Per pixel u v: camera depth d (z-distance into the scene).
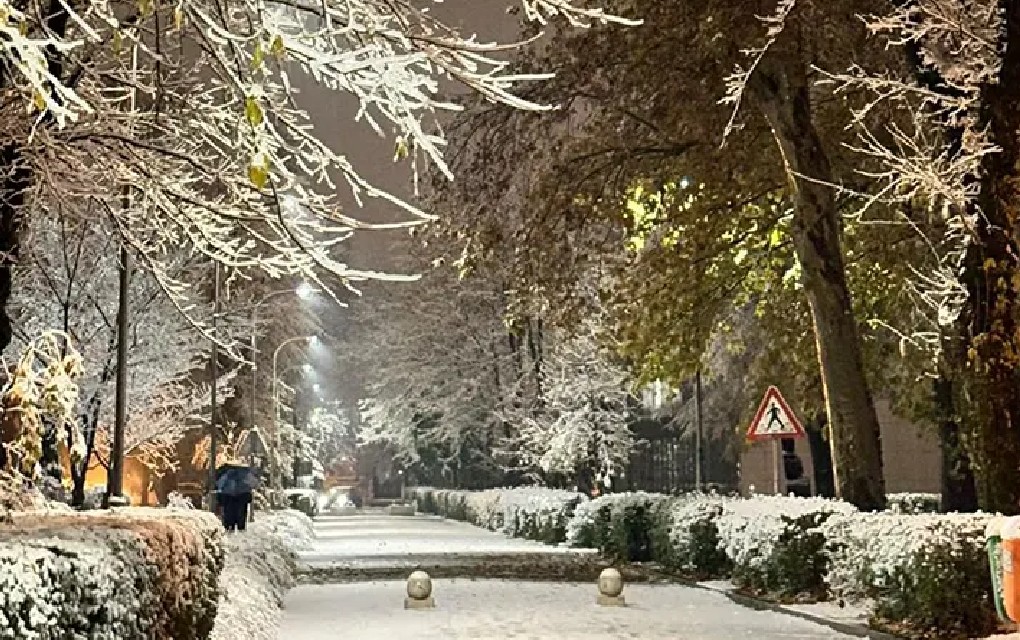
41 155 11.43
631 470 61.75
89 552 7.55
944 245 24.92
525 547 41.28
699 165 25.89
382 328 71.69
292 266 10.36
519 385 59.97
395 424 75.69
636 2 23.64
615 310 29.11
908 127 23.64
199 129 11.30
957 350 16.48
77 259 22.72
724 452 54.38
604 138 26.02
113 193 12.06
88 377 28.41
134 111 11.57
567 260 26.47
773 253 29.48
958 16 16.02
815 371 31.17
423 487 90.31
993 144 13.70
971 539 14.89
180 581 10.59
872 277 28.95
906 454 50.56
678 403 55.44
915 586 15.50
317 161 8.52
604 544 35.91
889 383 30.94
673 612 20.11
